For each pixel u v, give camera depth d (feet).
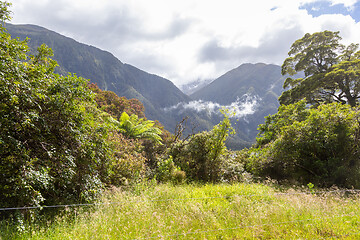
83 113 17.13
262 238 10.98
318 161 28.35
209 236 10.93
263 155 35.94
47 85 15.35
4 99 11.98
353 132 29.01
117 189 17.17
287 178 32.40
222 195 17.71
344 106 31.65
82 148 16.01
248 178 30.25
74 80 16.20
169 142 40.98
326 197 16.75
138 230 11.14
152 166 32.01
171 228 11.44
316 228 11.89
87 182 15.70
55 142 15.34
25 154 12.36
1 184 12.60
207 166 30.14
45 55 17.11
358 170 26.30
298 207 14.01
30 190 12.01
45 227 11.76
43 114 14.74
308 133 30.71
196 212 13.09
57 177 15.06
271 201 16.25
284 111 56.75
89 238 10.39
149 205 14.76
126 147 25.52
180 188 19.83
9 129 12.84
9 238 9.99
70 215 13.26
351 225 12.37
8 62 12.01
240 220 12.94
